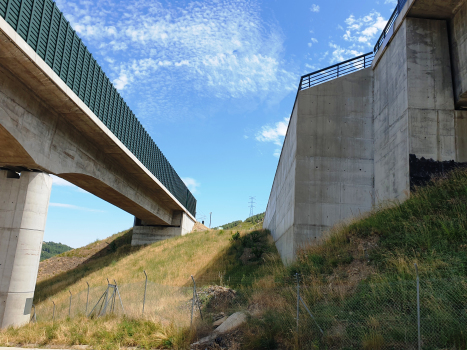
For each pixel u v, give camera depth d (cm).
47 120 1619
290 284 1220
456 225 1063
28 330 1298
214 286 1645
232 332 973
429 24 1552
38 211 1616
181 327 1091
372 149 1752
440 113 1469
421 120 1456
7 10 1155
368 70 1850
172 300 1568
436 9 1499
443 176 1404
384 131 1659
